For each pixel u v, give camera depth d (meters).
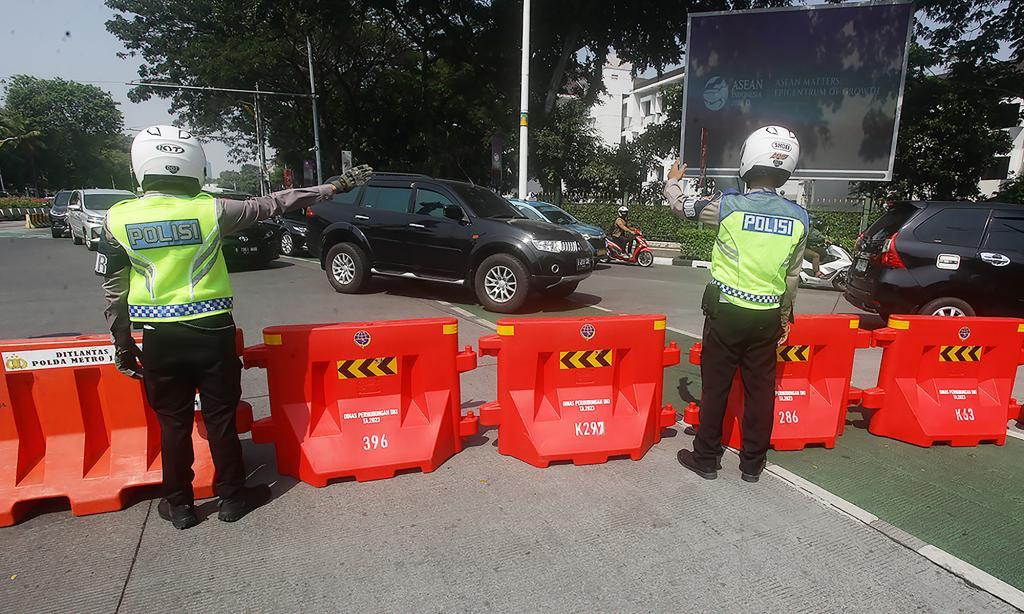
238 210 2.88
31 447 3.12
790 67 14.48
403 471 3.53
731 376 3.38
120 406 3.20
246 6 24.47
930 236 6.61
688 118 15.62
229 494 2.97
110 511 3.07
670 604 2.41
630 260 15.33
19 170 66.81
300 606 2.39
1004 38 14.80
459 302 8.95
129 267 2.70
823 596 2.47
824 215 16.25
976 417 4.04
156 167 2.69
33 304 8.49
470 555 2.72
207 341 2.74
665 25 19.59
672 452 3.85
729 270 3.24
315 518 3.03
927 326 4.04
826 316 3.95
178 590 2.48
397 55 30.45
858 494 3.34
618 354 3.79
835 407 3.99
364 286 9.44
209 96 31.45
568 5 19.53
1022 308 6.40
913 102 15.34
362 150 31.84
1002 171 22.08
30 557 2.70
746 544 2.83
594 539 2.85
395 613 2.35
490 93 25.61
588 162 25.62
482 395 4.88
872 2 13.58
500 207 9.00
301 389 3.43
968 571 2.65
